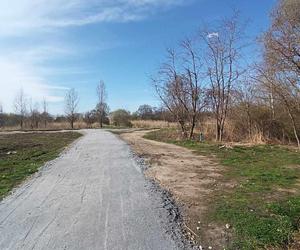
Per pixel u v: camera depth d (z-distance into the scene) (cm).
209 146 2436
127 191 1127
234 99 2942
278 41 2359
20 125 7094
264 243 709
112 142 2942
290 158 1817
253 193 1084
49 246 699
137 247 696
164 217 869
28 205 978
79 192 1118
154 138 3419
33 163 1736
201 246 711
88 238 739
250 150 2172
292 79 2477
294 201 965
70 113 7425
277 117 2769
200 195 1084
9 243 716
